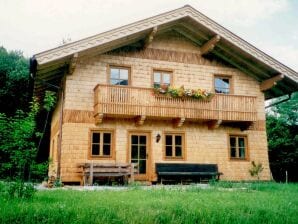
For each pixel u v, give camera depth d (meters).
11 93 26.00
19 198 7.16
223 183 13.84
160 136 16.81
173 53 17.80
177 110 16.39
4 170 7.79
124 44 16.86
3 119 8.15
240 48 17.50
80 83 15.99
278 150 23.67
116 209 5.83
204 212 5.68
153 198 7.92
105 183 15.26
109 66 16.61
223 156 17.66
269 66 17.83
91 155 15.61
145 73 17.09
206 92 16.83
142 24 15.97
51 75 16.78
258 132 18.58
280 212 6.07
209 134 17.66
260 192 10.52
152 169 16.45
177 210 5.84
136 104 15.75
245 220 5.30
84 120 15.76
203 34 17.64
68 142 15.37
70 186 13.59
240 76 18.86
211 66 18.38
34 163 7.94
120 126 16.30
